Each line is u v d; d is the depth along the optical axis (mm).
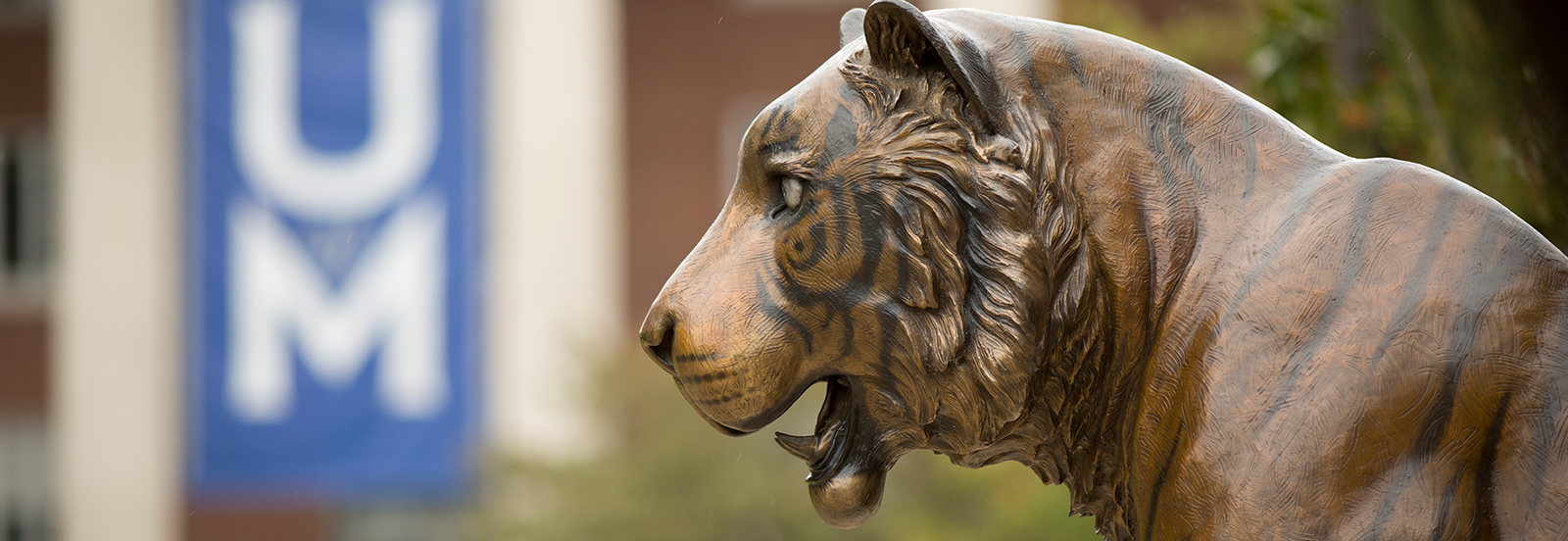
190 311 16609
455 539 18734
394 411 16703
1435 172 1592
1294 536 1455
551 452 17359
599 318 19469
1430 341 1483
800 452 1759
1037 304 1591
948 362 1612
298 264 16641
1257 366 1516
